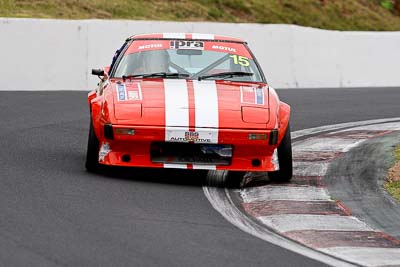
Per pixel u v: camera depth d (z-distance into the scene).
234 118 28.95
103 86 32.19
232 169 29.16
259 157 29.42
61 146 35.69
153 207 25.28
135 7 89.19
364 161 34.78
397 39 75.69
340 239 22.77
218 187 29.42
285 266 19.67
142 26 64.38
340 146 38.53
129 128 28.42
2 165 30.45
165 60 32.47
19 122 42.50
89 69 62.09
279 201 27.34
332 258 20.73
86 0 86.25
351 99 60.12
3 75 59.50
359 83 73.56
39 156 32.84
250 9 99.25
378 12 114.38
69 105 51.00
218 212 25.30
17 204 24.42
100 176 29.53
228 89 30.88
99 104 29.91
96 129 29.23
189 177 30.86
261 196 28.16
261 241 21.98
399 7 118.19
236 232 22.81
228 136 28.62
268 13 100.31
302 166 33.53
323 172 32.41
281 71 69.69
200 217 24.41
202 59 32.75
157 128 28.39
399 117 50.97
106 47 62.81
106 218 23.39
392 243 22.59
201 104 29.36
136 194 26.97
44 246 20.09
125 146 28.83
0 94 56.03
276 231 23.38
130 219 23.48
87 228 22.11
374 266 20.20
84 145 36.34
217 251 20.62
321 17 104.94
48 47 60.78
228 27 67.81
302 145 38.78
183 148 28.92
